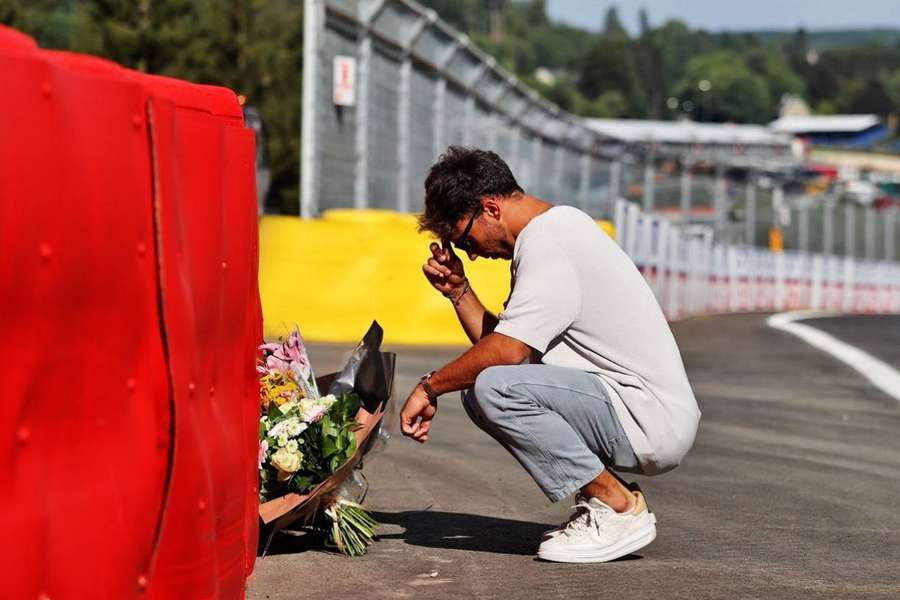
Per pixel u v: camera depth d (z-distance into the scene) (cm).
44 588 440
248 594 719
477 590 739
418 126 3941
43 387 438
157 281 516
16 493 425
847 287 8531
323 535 872
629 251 3828
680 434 795
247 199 653
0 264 411
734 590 753
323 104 3250
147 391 509
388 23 3644
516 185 803
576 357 800
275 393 834
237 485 630
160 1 5703
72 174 451
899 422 1697
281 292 2744
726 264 5966
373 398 848
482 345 782
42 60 432
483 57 4384
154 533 512
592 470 793
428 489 1100
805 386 2117
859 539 932
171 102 531
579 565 812
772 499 1105
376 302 2745
